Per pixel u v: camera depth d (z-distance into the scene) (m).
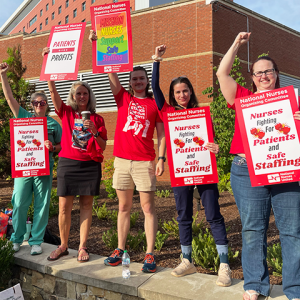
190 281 2.76
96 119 3.40
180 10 10.77
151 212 3.07
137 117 3.01
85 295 2.95
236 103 2.27
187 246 2.92
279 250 3.22
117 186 3.08
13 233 3.64
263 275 2.33
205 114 2.81
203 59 10.39
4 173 7.44
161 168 3.02
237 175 2.36
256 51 11.94
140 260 3.54
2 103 6.98
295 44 13.70
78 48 3.06
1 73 3.54
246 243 2.35
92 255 3.48
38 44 13.26
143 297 2.63
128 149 3.01
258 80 2.28
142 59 11.36
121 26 2.96
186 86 2.93
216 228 2.82
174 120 2.85
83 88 3.35
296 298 2.16
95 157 3.26
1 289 3.36
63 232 3.44
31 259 3.38
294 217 2.15
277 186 2.19
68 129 3.35
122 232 3.20
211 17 10.32
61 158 3.32
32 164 3.48
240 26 11.26
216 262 3.14
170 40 10.91
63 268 3.11
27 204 3.61
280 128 2.14
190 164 2.81
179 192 2.85
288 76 13.43
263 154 2.18
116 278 2.85
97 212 5.51
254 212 2.27
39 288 3.29
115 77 3.06
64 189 3.26
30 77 13.30
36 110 3.72
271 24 12.52
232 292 2.53
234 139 2.41
